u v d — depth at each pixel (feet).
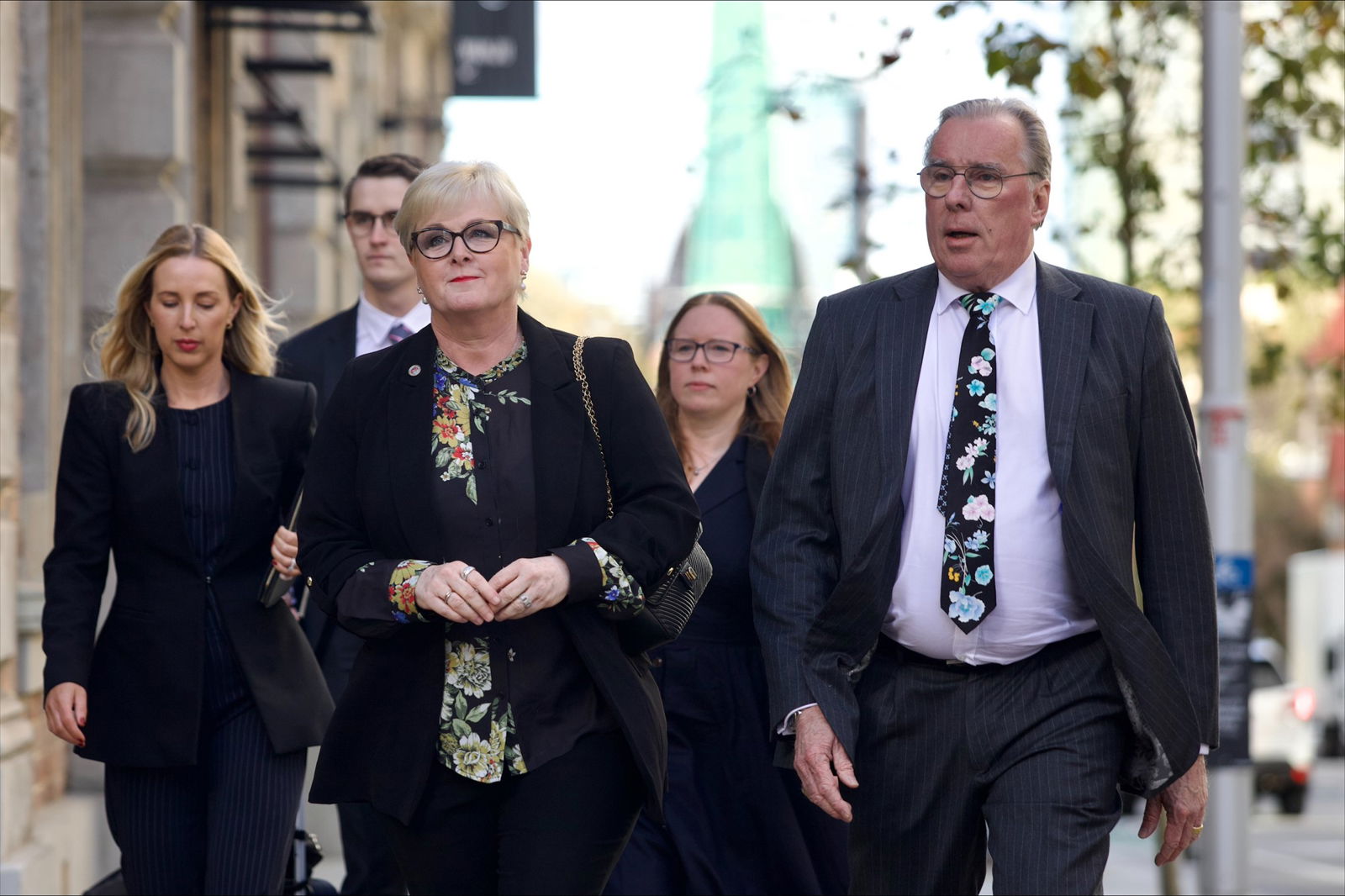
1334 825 178.19
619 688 38.06
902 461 40.40
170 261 47.06
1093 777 39.32
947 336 41.24
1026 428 40.04
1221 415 83.51
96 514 46.85
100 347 50.37
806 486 42.11
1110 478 39.63
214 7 110.01
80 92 79.46
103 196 89.81
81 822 70.95
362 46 197.47
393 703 37.93
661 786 38.34
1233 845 84.33
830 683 40.70
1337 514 416.87
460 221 37.96
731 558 53.93
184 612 46.47
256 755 46.85
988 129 40.40
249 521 47.26
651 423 39.14
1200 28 84.38
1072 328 40.29
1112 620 38.96
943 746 40.47
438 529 37.88
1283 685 189.37
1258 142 93.09
